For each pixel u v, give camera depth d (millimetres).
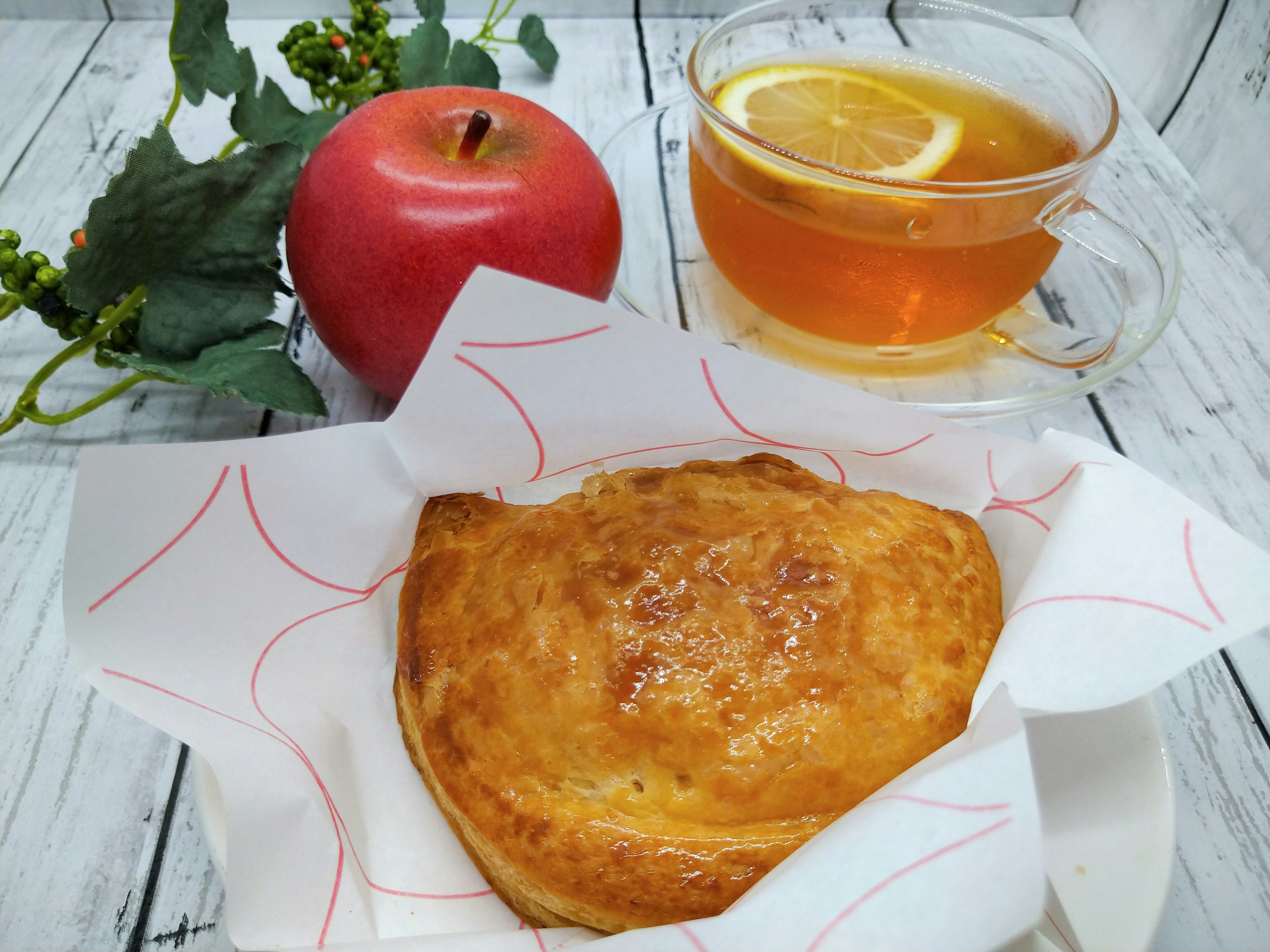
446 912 154
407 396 159
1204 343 262
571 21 388
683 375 161
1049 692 141
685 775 146
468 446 168
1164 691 193
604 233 224
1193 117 322
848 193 203
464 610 166
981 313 229
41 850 170
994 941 113
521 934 142
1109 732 150
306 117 274
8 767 181
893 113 250
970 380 238
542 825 147
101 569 147
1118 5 364
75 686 193
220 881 167
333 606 167
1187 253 290
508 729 152
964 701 152
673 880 141
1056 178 204
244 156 207
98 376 250
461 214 203
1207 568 145
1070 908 134
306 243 212
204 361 218
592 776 148
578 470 182
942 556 167
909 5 278
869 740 146
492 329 152
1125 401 247
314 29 296
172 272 213
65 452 233
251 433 239
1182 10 328
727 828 145
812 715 146
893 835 120
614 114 341
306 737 157
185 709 150
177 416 241
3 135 321
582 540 163
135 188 197
